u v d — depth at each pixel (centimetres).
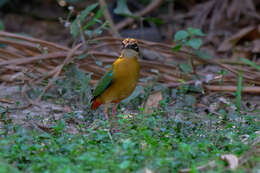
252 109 1177
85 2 2062
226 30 1930
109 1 2133
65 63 1235
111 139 827
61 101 1228
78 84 1259
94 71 1367
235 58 1642
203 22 2017
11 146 767
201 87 1302
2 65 1284
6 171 625
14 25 2195
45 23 2208
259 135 828
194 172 634
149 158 700
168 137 862
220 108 1209
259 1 2031
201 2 2186
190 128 945
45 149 770
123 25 1927
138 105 1223
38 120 1026
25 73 1273
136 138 805
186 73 1357
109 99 1031
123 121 894
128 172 662
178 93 1293
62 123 871
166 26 2084
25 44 1380
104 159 687
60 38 2084
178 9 2253
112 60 1380
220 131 912
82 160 700
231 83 1357
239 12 1961
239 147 781
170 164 688
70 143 809
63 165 675
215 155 757
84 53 1320
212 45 1870
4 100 1228
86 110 1138
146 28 1941
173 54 1397
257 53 1681
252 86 1310
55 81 1272
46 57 1299
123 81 998
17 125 929
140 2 2223
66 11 1908
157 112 1002
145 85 1345
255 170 646
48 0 2303
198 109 1220
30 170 679
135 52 995
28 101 1220
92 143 804
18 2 2333
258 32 1761
